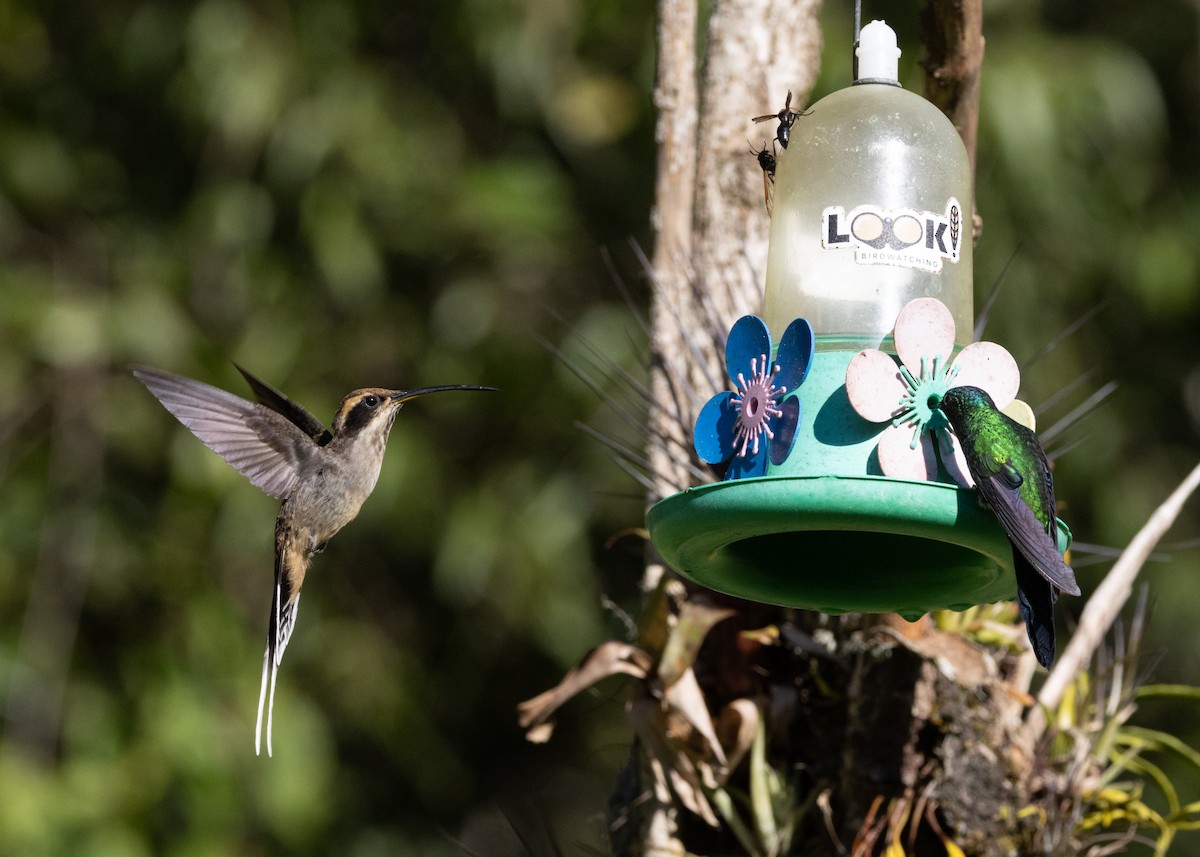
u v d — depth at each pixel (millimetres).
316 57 14211
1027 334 13672
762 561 5969
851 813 6516
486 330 14180
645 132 14406
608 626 13672
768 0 7340
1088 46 14062
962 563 5863
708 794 6652
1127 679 7156
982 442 5320
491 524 13641
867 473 5562
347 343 14164
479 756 14461
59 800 12594
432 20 14750
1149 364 14680
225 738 13086
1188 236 14453
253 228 14094
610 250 14500
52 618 13453
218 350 13742
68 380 13992
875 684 6543
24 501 13727
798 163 6238
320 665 14062
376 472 7168
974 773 6473
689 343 6898
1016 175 13555
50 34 14922
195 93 14016
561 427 13961
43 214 14375
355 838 13867
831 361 5820
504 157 14656
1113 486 13969
